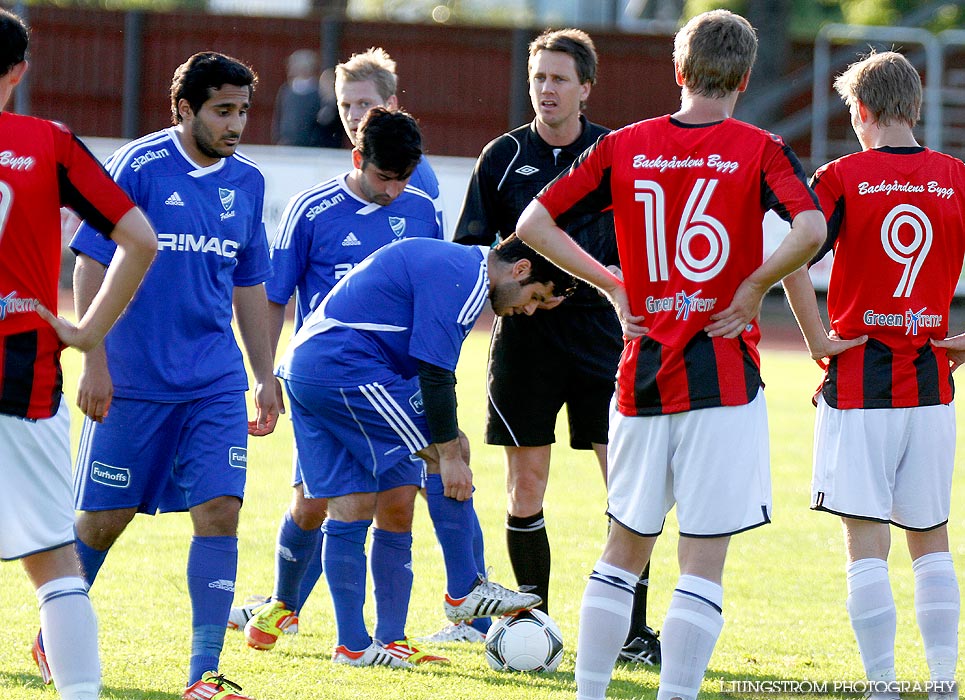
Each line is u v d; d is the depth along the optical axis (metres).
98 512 16.39
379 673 16.72
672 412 13.58
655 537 14.29
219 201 16.42
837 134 89.75
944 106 87.25
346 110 20.72
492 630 17.47
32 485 12.70
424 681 16.41
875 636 15.39
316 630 19.31
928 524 15.70
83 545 16.56
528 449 19.03
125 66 86.31
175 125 16.75
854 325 15.65
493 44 86.88
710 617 13.51
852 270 15.66
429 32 86.62
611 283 14.16
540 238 14.23
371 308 16.56
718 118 13.81
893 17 130.75
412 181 20.41
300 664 17.12
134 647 17.52
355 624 17.25
